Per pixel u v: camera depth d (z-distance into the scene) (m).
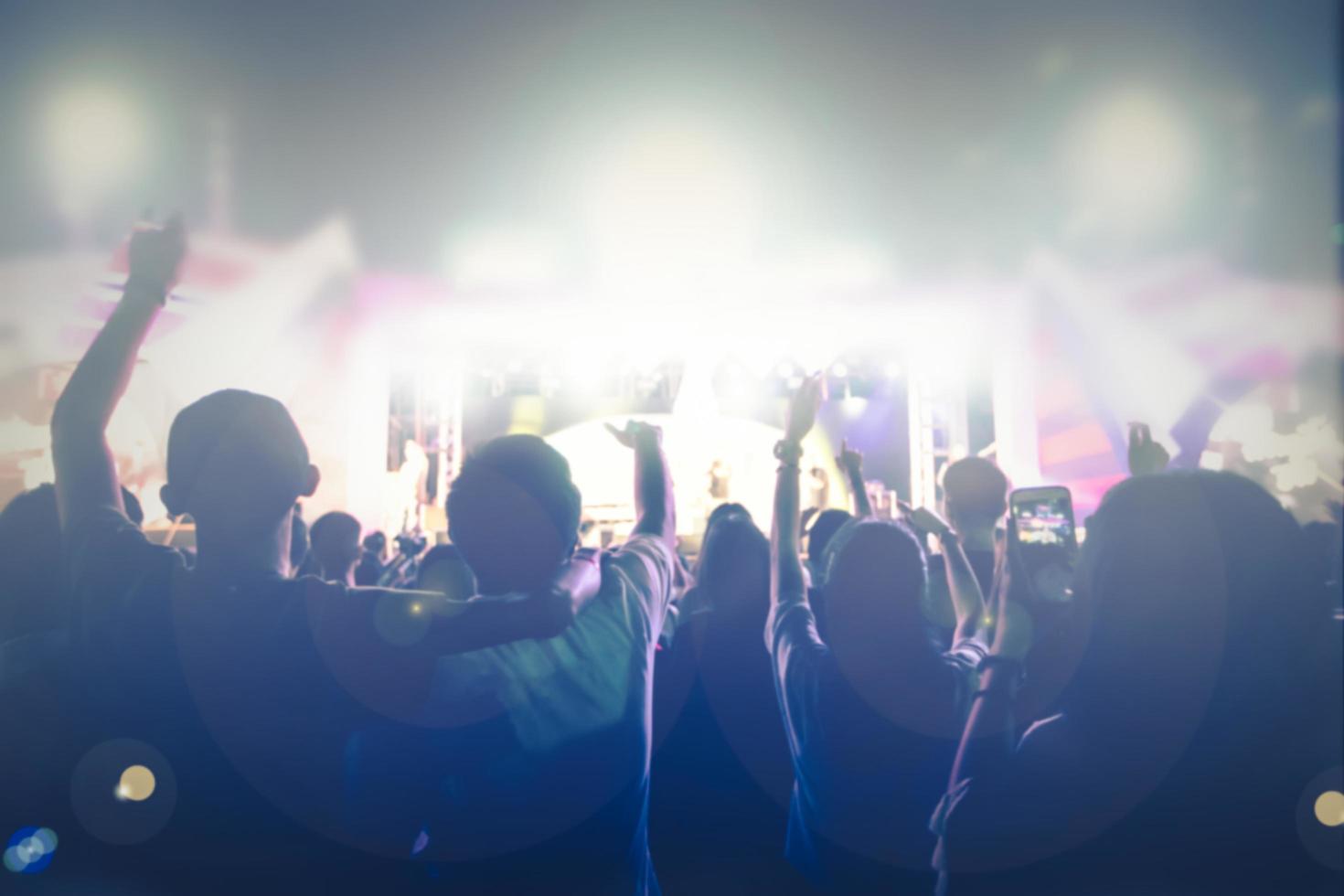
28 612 1.44
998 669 1.23
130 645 1.13
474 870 1.11
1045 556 2.60
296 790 1.10
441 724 1.10
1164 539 1.09
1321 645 1.07
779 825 2.40
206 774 1.11
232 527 1.14
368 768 1.09
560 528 1.15
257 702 1.09
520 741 1.12
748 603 2.37
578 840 1.14
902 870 1.53
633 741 1.20
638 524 1.49
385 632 1.04
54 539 1.46
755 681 2.36
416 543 3.64
